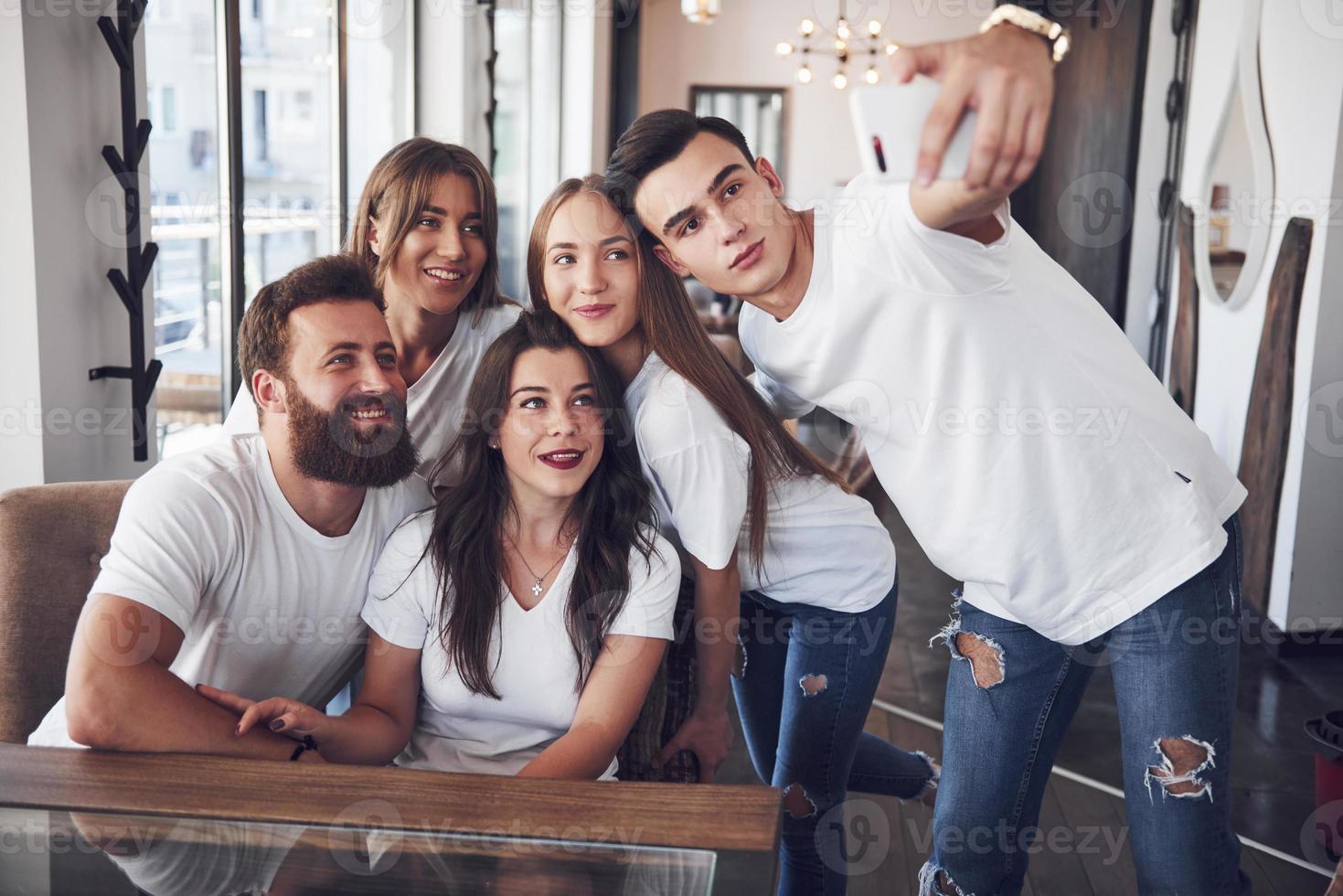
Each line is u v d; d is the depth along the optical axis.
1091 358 1.51
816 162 10.20
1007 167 1.00
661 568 1.59
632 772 1.79
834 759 1.96
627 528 1.59
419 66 4.30
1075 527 1.53
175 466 1.49
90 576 1.66
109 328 2.11
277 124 3.00
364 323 1.51
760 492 1.73
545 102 6.70
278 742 1.39
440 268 1.85
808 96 10.11
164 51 2.34
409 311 1.90
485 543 1.56
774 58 10.09
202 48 2.55
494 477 1.58
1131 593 1.55
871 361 1.52
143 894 0.98
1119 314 5.35
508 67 5.60
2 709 1.60
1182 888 1.57
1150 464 1.52
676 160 1.48
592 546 1.57
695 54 10.11
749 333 1.72
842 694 1.92
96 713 1.30
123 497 1.68
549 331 1.57
